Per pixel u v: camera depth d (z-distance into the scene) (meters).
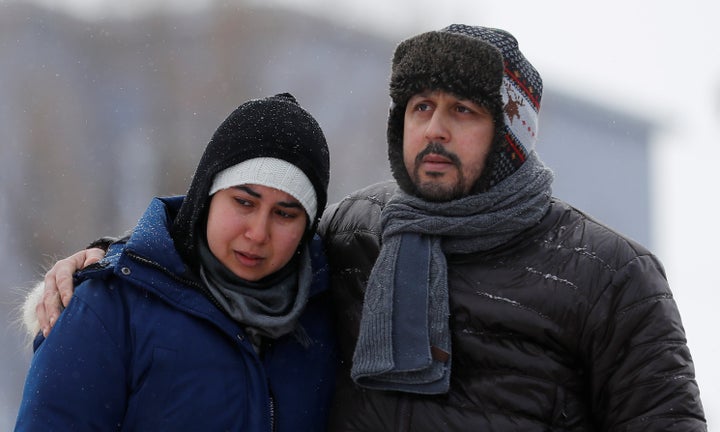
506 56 5.34
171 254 5.25
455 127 5.24
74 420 5.00
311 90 27.73
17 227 25.81
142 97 28.14
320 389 5.57
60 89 28.11
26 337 6.21
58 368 5.02
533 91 5.44
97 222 26.58
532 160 5.43
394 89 5.36
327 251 5.80
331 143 27.09
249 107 5.37
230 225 5.24
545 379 5.09
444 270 5.24
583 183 31.12
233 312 5.25
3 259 25.30
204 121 27.75
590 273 5.12
